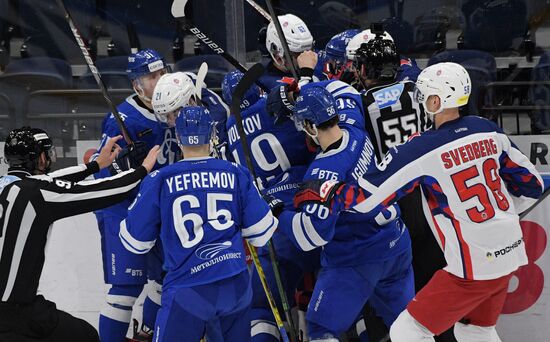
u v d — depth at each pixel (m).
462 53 17.16
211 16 18.11
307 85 13.85
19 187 13.02
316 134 13.72
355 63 15.11
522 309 16.81
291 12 18.19
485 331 13.67
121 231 13.16
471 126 12.84
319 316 13.96
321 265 14.69
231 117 15.31
